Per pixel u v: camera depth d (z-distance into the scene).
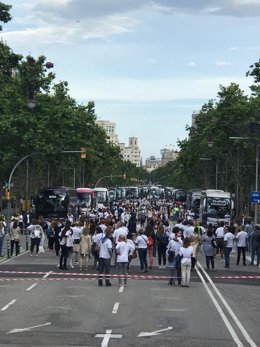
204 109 77.75
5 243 46.44
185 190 134.00
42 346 13.09
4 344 13.23
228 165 75.81
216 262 35.81
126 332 14.90
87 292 22.27
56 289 22.92
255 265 34.62
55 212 58.78
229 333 15.10
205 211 64.62
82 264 30.31
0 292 21.98
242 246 34.41
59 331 14.86
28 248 43.00
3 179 64.19
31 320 16.38
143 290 23.12
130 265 33.09
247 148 63.72
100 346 13.23
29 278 26.27
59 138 59.59
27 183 63.50
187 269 24.41
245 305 19.98
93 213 60.28
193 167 91.06
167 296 21.62
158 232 31.33
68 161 65.94
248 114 62.75
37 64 58.19
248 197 72.94
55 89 65.19
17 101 57.81
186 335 14.71
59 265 30.41
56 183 92.81
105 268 24.20
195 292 22.91
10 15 54.12
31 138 58.00
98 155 92.50
